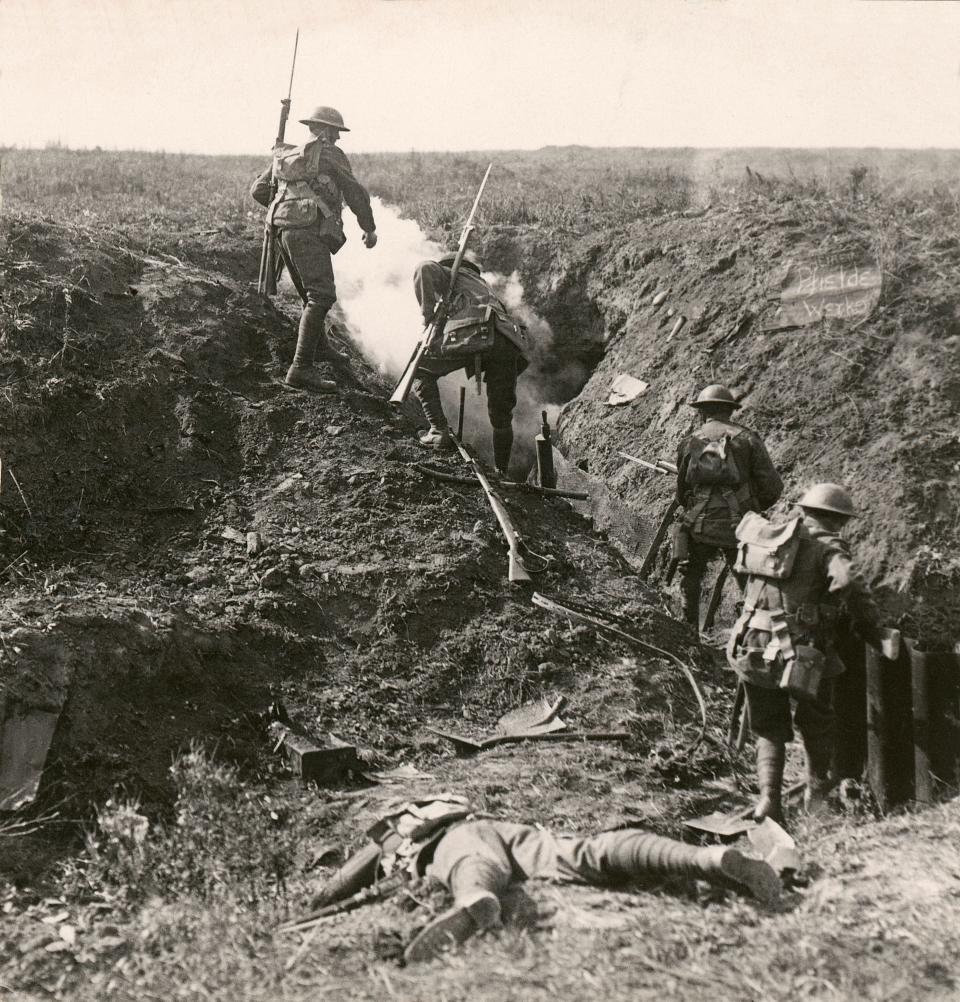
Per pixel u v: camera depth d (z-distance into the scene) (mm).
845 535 5824
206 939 3410
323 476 6645
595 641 5914
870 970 3137
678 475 6141
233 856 3980
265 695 5113
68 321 7051
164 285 7742
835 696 4781
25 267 7254
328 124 7430
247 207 10289
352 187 7438
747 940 3303
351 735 5035
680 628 6234
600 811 4469
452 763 4973
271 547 6027
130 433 6590
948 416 6152
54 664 4523
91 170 11984
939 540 5562
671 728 5418
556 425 8586
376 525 6355
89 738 4418
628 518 7293
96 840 3998
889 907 3561
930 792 4418
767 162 10406
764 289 7656
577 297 9156
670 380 7746
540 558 6457
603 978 3027
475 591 6059
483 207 10297
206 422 6836
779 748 4496
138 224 9180
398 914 3473
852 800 4656
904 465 5914
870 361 6727
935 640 5227
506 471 7578
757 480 6012
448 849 3582
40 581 5352
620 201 10148
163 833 4066
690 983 3029
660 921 3363
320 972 3168
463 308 7262
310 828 4277
